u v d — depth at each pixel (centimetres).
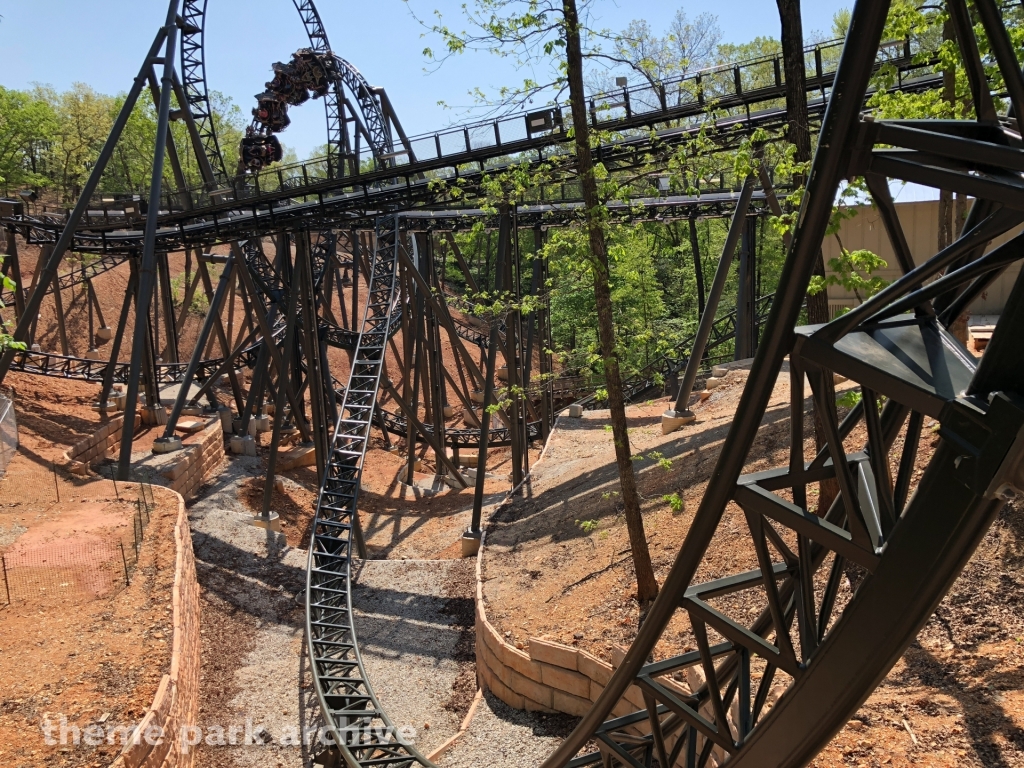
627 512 1253
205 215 2425
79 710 1023
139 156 6031
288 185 2341
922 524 388
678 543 1391
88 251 2762
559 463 2358
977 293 458
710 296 2009
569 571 1486
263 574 1933
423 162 2089
